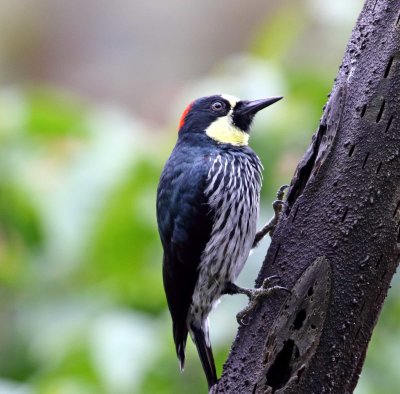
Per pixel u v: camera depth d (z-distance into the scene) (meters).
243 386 7.84
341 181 7.64
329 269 7.59
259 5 20.47
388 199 7.53
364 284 7.54
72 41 20.88
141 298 11.47
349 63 7.83
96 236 11.33
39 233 11.98
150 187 11.45
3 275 12.27
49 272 12.09
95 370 10.15
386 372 10.34
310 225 7.75
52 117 12.02
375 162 7.54
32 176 11.82
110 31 20.88
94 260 11.73
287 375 7.66
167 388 10.92
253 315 7.93
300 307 7.67
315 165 7.81
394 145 7.50
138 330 10.59
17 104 12.24
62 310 11.72
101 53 20.81
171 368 10.90
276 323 7.74
